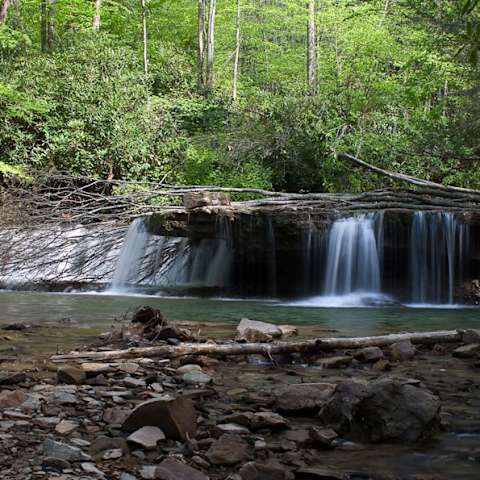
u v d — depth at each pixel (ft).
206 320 27.58
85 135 63.05
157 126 65.62
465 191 46.47
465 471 8.50
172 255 49.19
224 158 61.72
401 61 76.79
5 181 58.90
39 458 8.57
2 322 25.52
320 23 93.97
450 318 30.48
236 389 13.16
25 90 65.00
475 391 13.26
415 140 58.54
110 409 10.80
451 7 35.17
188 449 9.07
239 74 112.16
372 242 42.11
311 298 42.39
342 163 61.36
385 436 9.75
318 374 14.90
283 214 42.63
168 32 104.88
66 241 49.47
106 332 21.76
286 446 9.38
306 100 64.08
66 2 83.97
